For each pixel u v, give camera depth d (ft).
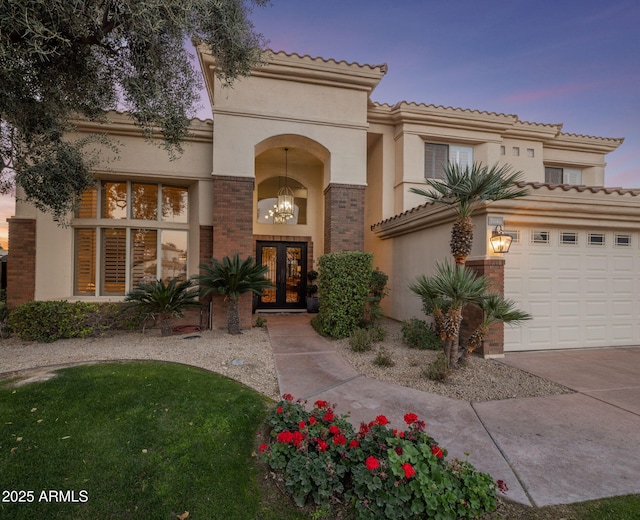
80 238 28.76
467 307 21.40
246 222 28.53
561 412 13.01
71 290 28.04
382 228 35.55
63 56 15.23
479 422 12.12
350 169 31.17
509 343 22.07
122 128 27.22
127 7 12.78
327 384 15.78
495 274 20.54
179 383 14.84
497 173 16.84
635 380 16.71
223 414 12.16
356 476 7.47
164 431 10.89
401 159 35.73
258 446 10.40
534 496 8.23
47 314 23.44
